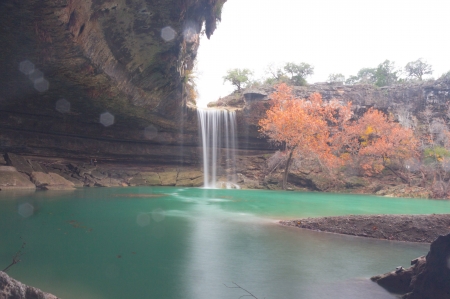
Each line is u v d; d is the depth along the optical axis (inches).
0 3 415.2
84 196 698.8
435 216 393.7
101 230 368.5
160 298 189.8
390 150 1285.7
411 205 784.3
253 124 1428.4
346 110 1397.6
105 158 1199.6
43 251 274.7
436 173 1235.2
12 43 517.3
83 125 1101.1
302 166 1364.4
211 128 1348.4
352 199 916.6
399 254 293.6
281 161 1385.3
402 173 1284.4
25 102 868.6
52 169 1004.6
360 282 221.3
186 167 1360.7
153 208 569.0
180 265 251.0
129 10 561.0
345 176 1311.5
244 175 1392.7
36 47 532.7
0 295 128.3
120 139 1213.1
